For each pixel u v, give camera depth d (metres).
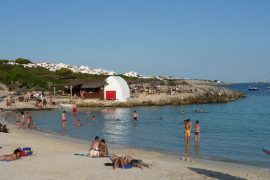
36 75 135.75
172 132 43.03
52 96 94.06
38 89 104.75
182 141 35.56
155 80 139.62
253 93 173.88
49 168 20.11
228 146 32.38
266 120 58.69
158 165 21.06
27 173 18.89
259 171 20.64
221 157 26.75
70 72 151.38
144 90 108.94
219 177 18.53
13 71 130.75
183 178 18.03
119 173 18.84
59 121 54.56
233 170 20.77
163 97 97.38
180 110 78.75
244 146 32.44
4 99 85.56
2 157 22.42
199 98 102.25
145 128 47.12
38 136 36.62
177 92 109.50
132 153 26.88
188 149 30.59
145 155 26.11
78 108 81.25
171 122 55.03
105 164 20.89
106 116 63.78
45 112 70.31
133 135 40.22
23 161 22.05
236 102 107.31
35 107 74.00
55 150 26.45
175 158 25.41
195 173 19.22
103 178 17.89
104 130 44.75
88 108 81.81
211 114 69.94
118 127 48.19
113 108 83.25
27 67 153.88
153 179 17.72
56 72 150.12
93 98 90.56
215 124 52.94
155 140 36.22
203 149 30.62
